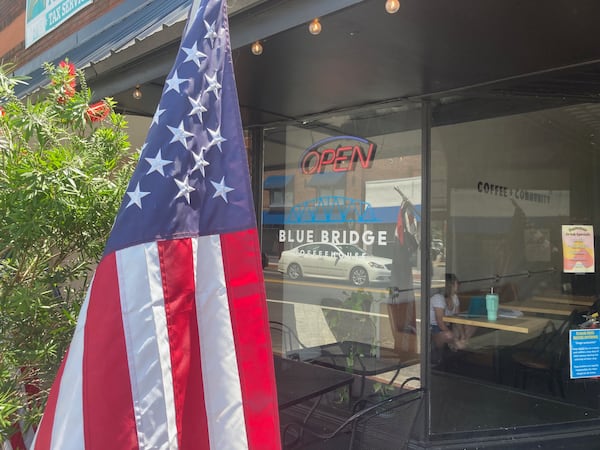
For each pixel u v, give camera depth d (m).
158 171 1.43
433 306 4.07
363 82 3.71
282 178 5.09
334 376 3.71
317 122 4.82
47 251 1.88
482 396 4.11
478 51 3.11
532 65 3.38
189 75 1.50
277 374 3.77
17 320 1.76
